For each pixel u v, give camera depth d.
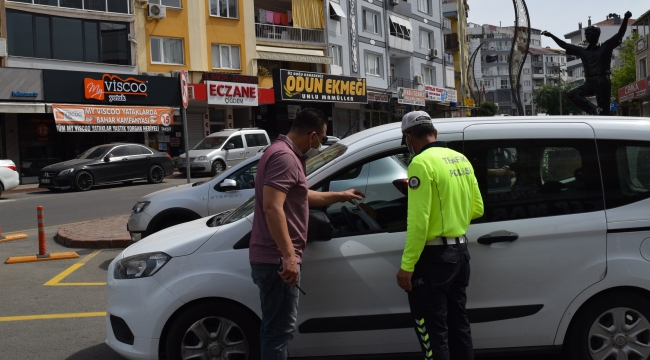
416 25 49.59
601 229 3.98
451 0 66.19
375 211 4.09
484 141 4.13
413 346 4.07
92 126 26.27
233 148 25.36
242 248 4.07
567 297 4.00
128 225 8.59
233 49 33.78
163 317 4.03
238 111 35.00
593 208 4.04
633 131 4.14
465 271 3.67
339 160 4.16
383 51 44.78
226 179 8.38
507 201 4.05
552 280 3.99
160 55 30.53
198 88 30.47
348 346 4.06
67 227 12.04
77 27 27.16
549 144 4.13
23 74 24.53
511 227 3.99
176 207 8.34
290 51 36.41
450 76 55.94
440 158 3.60
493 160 4.11
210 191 8.43
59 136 27.38
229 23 33.47
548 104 89.94
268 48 35.53
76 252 9.76
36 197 19.45
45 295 7.07
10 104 24.14
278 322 3.59
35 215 14.82
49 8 26.19
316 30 38.09
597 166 4.09
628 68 58.16
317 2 38.31
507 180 4.09
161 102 29.20
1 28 24.66
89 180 21.30
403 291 4.01
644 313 4.02
